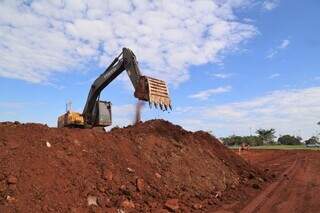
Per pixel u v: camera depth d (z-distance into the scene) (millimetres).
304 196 16922
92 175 12188
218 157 20844
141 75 17594
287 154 49844
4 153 11062
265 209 13992
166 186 13977
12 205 9406
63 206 10258
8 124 13422
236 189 17312
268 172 25328
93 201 11031
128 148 15047
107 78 19750
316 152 54562
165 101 17219
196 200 13922
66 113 20547
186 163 16672
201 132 22750
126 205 11398
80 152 12977
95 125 20562
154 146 16406
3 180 10078
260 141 116875
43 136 12773
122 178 12875
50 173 11148
